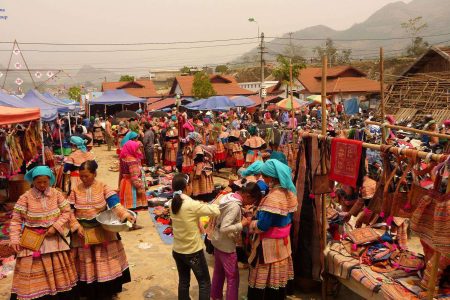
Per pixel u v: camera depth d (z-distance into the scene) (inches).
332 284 196.7
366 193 187.9
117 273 195.5
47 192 181.6
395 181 176.9
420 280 160.7
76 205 189.0
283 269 183.0
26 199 178.7
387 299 153.3
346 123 601.6
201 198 381.4
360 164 177.6
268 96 1700.3
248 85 2246.6
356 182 174.7
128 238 295.4
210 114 862.5
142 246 278.2
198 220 182.2
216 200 222.4
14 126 459.2
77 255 192.4
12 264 247.9
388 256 176.6
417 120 952.3
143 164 593.9
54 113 526.9
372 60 2694.4
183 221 177.6
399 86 1116.5
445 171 137.0
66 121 842.2
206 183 377.1
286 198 178.4
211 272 234.4
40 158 453.1
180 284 186.5
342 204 225.6
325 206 197.2
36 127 447.2
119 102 1033.5
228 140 500.7
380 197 167.3
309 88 1587.1
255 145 375.6
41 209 178.4
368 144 169.0
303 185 201.9
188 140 399.5
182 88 1766.7
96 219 187.9
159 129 685.3
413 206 153.3
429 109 948.6
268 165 178.1
